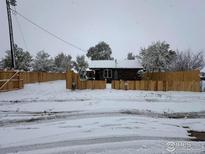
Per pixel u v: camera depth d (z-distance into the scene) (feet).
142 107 43.21
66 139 24.00
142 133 26.22
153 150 20.59
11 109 41.73
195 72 78.69
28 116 35.81
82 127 28.76
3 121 32.71
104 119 33.09
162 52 122.52
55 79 169.89
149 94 67.31
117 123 30.78
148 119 33.63
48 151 20.53
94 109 40.70
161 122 32.09
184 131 27.68
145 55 124.36
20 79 87.66
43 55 176.35
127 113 38.17
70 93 69.97
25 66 143.43
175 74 90.99
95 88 85.81
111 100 53.21
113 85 86.74
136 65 128.16
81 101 51.42
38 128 28.55
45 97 59.52
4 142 23.16
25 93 70.44
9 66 133.90
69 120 32.89
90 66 130.21
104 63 133.18
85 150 20.66
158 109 41.70
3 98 57.93
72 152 20.21
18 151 20.72
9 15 86.79
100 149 20.88
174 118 35.29
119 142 22.89
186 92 75.41
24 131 27.17
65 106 44.14
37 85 106.93
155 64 121.39
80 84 84.94
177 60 128.26
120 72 129.39
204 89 79.92
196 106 45.34
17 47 143.23
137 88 83.56
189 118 35.32
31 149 21.20
